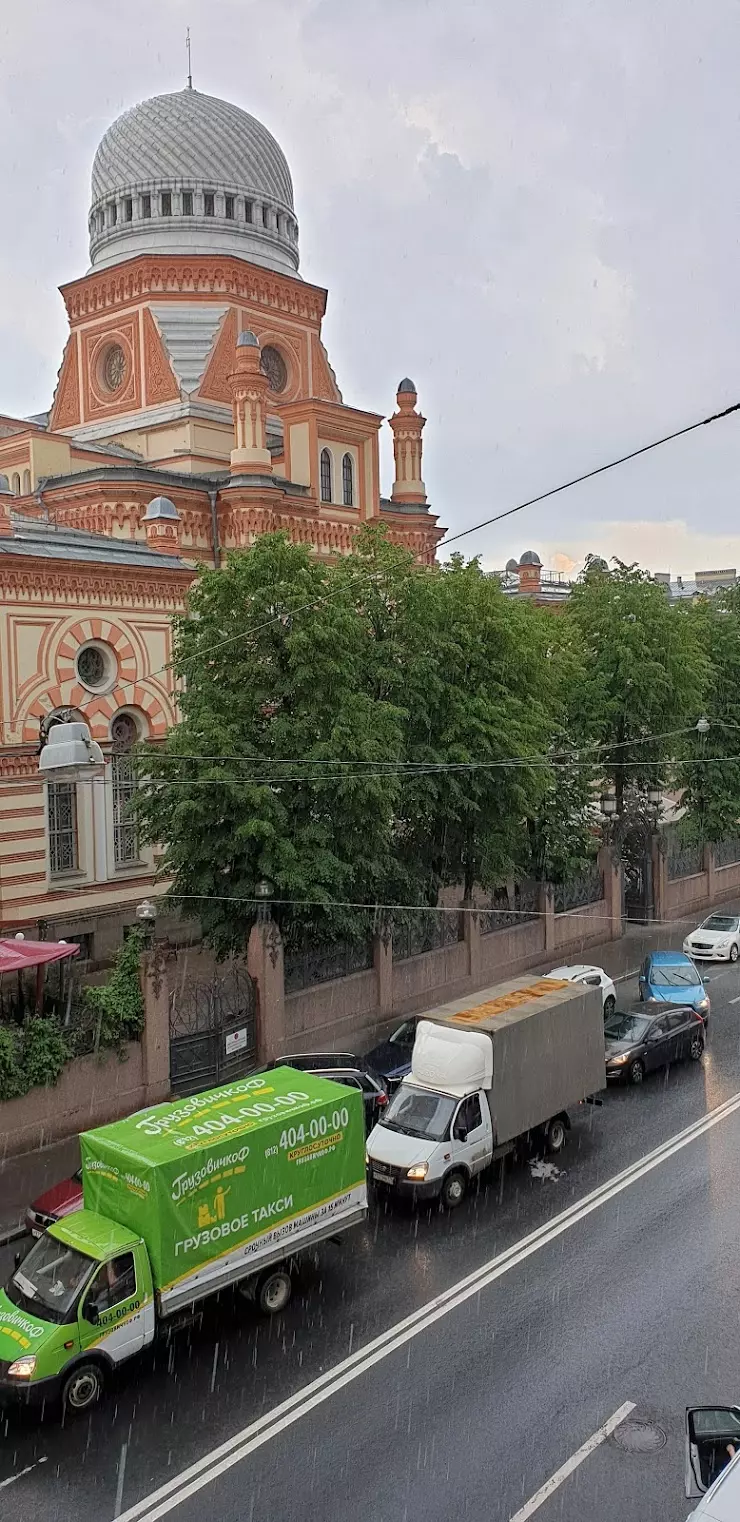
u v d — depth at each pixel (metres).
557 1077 19.77
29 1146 19.97
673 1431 12.26
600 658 35.25
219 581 23.88
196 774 23.25
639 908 40.53
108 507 33.50
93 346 40.16
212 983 24.11
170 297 38.44
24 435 35.69
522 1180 18.91
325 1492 11.46
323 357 42.59
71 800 28.91
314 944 26.27
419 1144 17.83
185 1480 11.70
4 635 26.58
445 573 28.75
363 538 28.12
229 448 38.44
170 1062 22.50
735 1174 18.75
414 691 26.77
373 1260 16.31
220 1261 14.08
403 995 28.70
